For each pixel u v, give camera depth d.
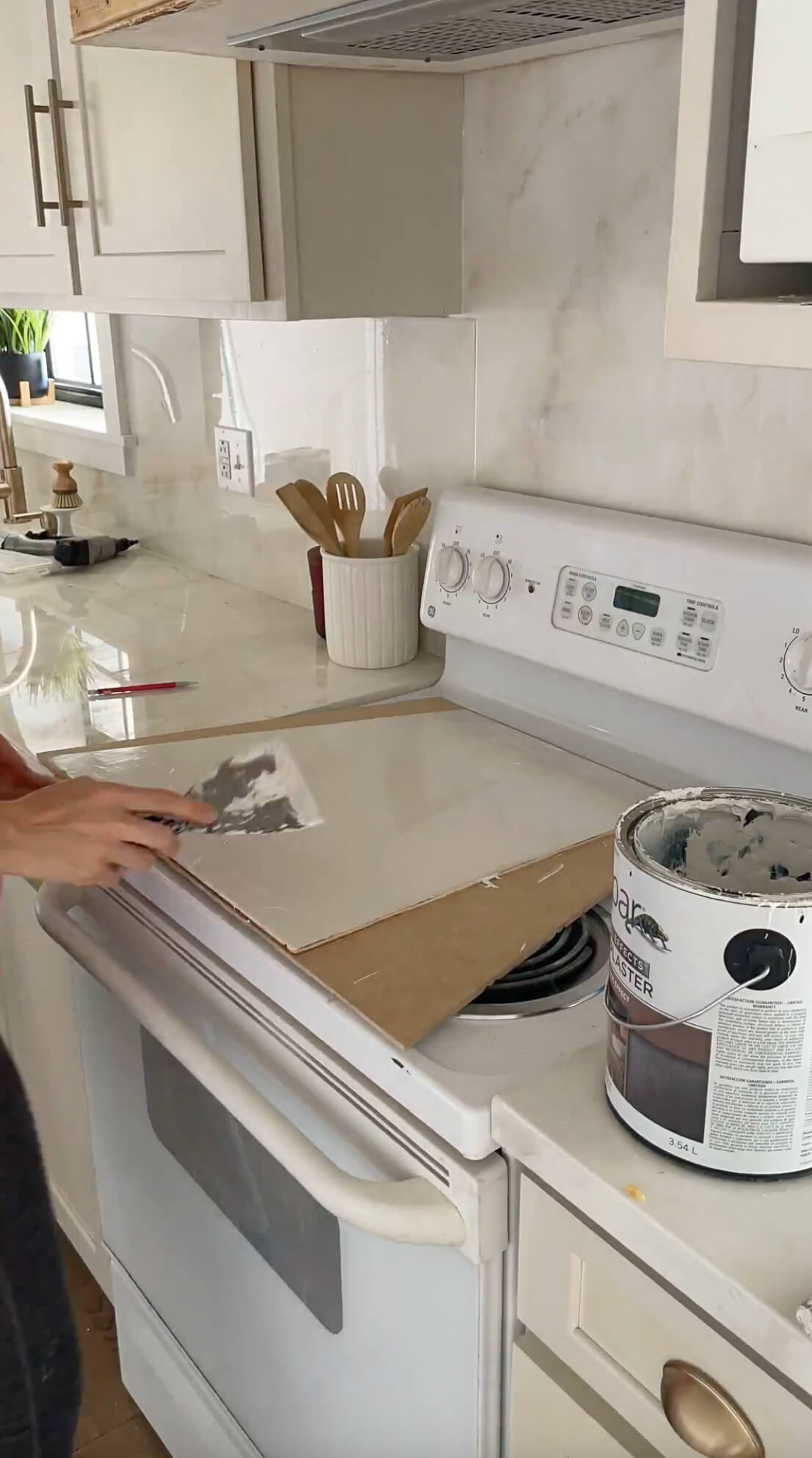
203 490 1.86
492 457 1.29
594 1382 0.69
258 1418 1.10
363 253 1.19
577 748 1.14
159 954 0.97
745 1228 0.58
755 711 0.94
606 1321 0.67
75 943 1.01
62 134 1.39
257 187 1.12
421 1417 0.83
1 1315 0.85
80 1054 1.39
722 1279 0.55
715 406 1.03
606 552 1.07
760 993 0.56
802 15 0.57
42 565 1.95
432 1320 0.78
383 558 1.36
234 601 1.75
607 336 1.12
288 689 1.33
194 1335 1.19
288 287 1.15
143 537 2.06
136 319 1.89
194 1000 0.93
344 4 0.88
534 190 1.16
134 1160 1.20
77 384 2.50
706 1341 0.60
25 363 2.43
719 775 1.03
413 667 1.40
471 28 0.96
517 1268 0.72
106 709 1.27
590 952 0.84
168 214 1.24
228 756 1.12
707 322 0.67
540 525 1.14
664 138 1.02
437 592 1.26
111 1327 1.67
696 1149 0.60
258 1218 0.98
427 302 1.25
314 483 1.60
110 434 2.03
